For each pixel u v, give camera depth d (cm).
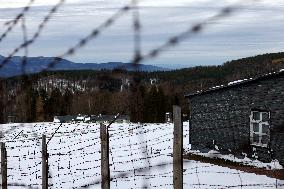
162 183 1259
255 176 1366
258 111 1557
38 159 1922
